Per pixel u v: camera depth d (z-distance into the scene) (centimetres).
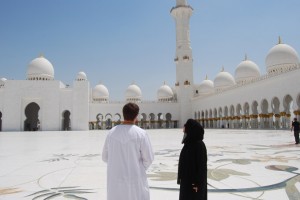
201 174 346
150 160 338
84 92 5416
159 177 661
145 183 335
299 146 1365
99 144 1688
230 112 4709
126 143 327
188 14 6272
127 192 317
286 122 3412
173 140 1941
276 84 3434
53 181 632
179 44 6306
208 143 1593
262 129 3647
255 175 670
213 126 5347
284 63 4222
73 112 5350
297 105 3033
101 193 526
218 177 649
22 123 5184
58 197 502
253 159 938
